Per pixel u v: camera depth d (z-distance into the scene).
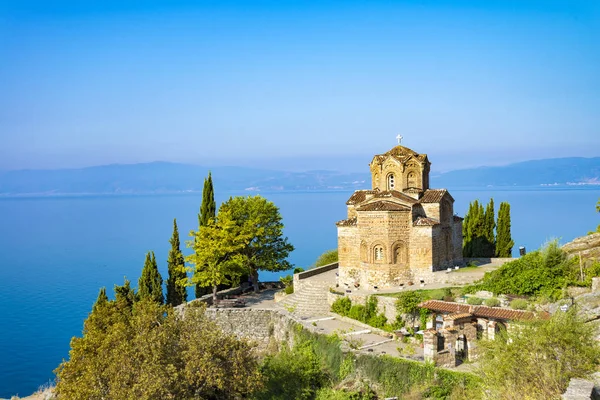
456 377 37.50
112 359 34.91
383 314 50.53
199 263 65.50
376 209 58.25
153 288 64.38
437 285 55.66
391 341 46.84
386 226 57.91
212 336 35.69
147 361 33.12
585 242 52.34
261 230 71.75
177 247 69.31
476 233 77.25
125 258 156.75
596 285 42.78
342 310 54.47
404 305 48.22
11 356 73.88
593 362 28.08
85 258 159.38
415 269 58.22
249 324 59.50
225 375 34.75
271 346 55.97
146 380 31.33
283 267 75.56
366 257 59.38
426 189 63.41
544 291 44.84
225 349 35.78
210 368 33.53
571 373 27.12
